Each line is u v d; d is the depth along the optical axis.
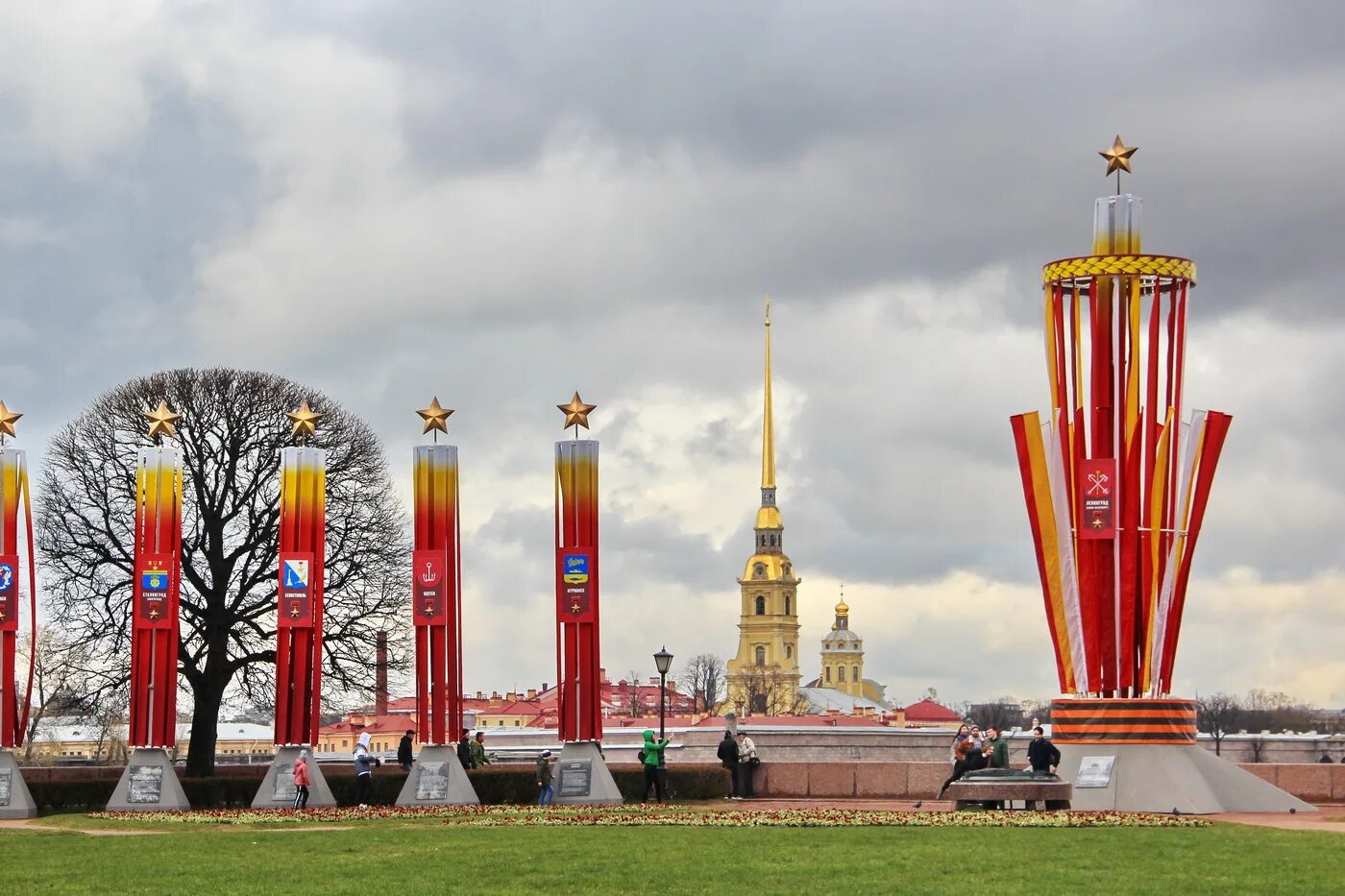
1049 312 67.56
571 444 72.88
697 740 109.56
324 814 65.00
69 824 63.34
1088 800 64.56
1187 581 67.19
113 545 96.69
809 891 37.12
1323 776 71.19
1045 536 68.06
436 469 72.62
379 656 101.00
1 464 75.75
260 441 98.75
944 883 38.22
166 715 73.75
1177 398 67.00
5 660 74.56
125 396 98.88
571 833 52.97
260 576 98.06
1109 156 67.31
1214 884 37.25
